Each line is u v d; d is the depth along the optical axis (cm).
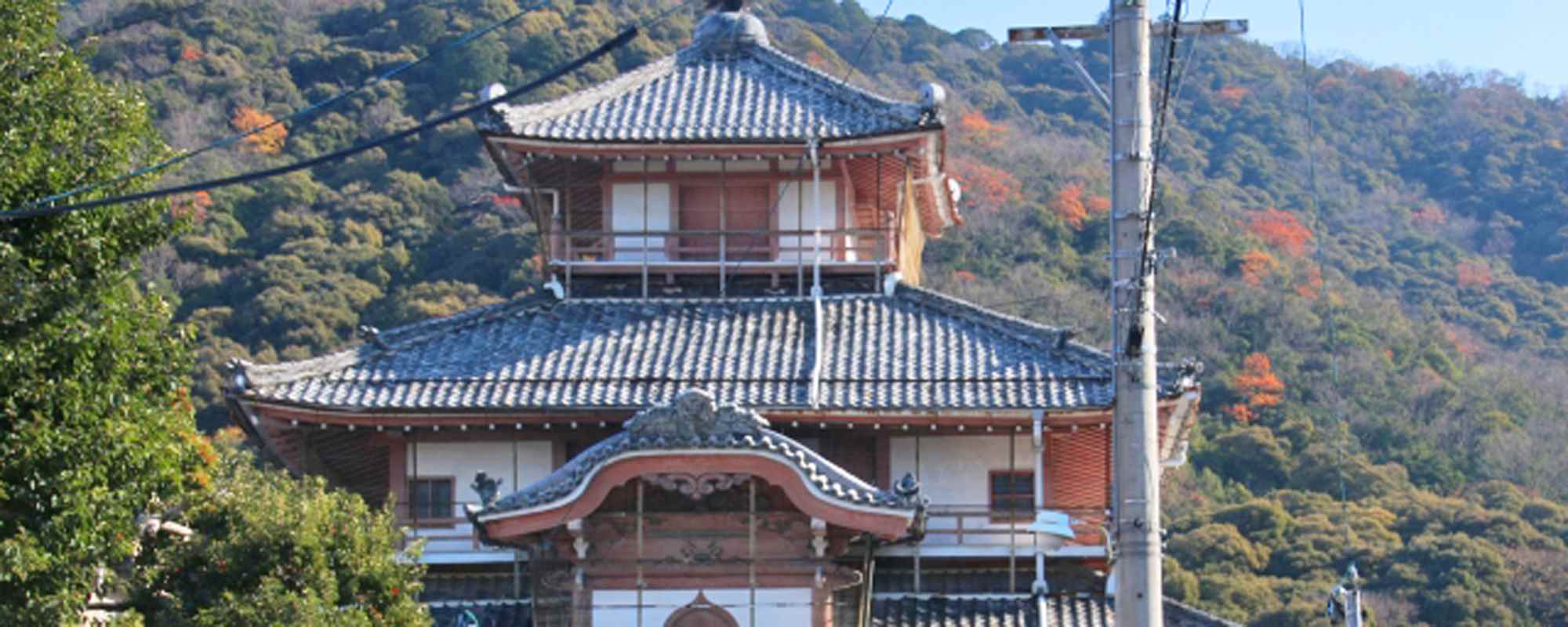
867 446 3394
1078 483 3494
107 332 2284
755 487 2912
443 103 10531
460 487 3397
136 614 2422
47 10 2383
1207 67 14025
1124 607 2177
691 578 2938
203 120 9875
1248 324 9681
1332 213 12100
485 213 9475
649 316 3603
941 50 14238
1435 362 9812
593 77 10888
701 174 3728
